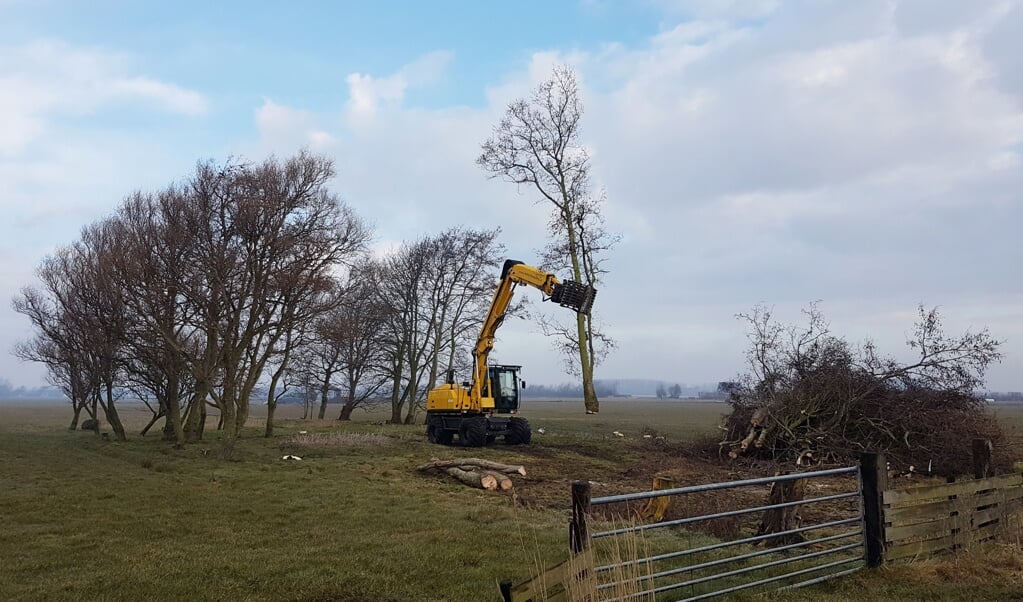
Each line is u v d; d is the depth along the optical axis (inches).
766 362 802.2
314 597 256.5
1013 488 327.0
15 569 305.0
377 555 323.3
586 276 1290.6
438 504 499.8
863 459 281.3
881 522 276.1
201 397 1073.5
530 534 376.2
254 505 483.2
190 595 258.4
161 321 863.7
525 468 712.4
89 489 554.3
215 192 821.9
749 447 774.5
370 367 1702.8
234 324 839.1
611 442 1006.4
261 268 820.6
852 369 744.3
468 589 267.3
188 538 373.7
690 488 226.7
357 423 1635.1
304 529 399.2
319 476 650.2
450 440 1042.7
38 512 449.7
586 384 1255.5
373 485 594.2
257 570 292.7
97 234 1042.1
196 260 829.8
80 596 257.6
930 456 682.2
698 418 1911.9
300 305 1035.9
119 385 1173.1
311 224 874.8
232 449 812.0
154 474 665.0
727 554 322.7
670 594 249.9
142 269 791.7
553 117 1309.1
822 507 484.4
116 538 372.8
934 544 289.3
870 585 257.3
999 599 241.6
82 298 973.8
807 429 754.8
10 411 3006.9
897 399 711.1
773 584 264.2
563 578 190.9
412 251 1659.7
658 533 368.8
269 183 815.7
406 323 1674.5
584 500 201.2
